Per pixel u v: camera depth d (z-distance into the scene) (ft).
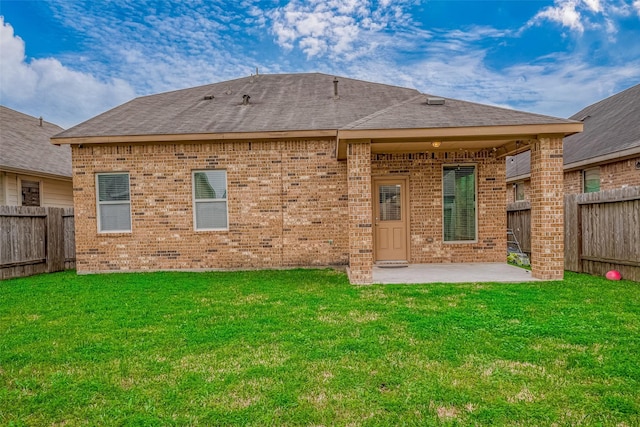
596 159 39.99
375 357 12.71
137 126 34.27
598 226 27.37
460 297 20.70
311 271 31.78
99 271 33.88
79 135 32.65
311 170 33.42
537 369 11.71
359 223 25.61
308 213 33.60
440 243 34.12
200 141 33.17
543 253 25.49
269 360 12.65
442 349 13.26
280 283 26.20
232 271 32.73
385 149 32.22
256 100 40.57
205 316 17.92
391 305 19.26
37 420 9.50
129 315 18.35
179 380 11.39
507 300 19.71
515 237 38.63
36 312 19.25
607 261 26.58
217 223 34.12
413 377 11.28
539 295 20.77
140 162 33.63
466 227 34.35
